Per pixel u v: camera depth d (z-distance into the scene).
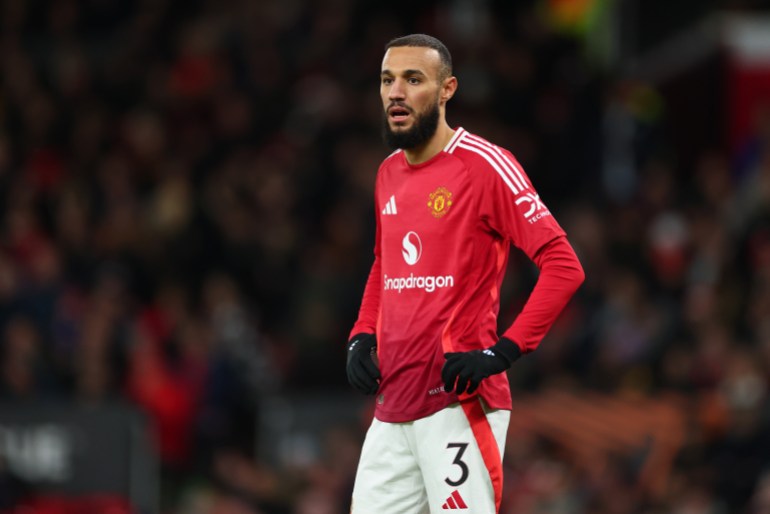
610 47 68.88
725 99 59.00
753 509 37.62
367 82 57.53
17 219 49.50
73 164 53.38
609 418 43.72
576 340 48.47
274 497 42.00
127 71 56.75
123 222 50.84
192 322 48.09
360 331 19.38
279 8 61.25
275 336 51.09
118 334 46.09
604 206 54.84
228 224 52.00
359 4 61.75
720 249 51.22
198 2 60.06
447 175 18.31
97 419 41.84
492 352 17.48
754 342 45.62
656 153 61.38
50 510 40.59
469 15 65.00
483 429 18.19
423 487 18.61
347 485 40.22
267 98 56.50
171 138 55.00
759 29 59.19
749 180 53.47
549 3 68.75
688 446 40.81
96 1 61.12
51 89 56.53
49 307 46.41
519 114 58.19
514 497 39.62
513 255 50.62
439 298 18.22
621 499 38.94
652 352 47.09
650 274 51.12
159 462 45.00
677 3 65.44
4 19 59.94
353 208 52.69
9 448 41.25
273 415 44.91
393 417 18.45
